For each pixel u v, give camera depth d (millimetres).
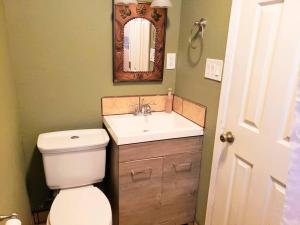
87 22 1656
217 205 1615
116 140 1496
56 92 1714
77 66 1718
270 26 1136
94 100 1832
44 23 1563
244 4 1264
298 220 516
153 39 1848
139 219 1701
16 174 1362
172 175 1695
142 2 1737
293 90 1047
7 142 1189
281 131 1118
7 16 1471
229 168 1469
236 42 1340
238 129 1373
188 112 1841
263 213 1253
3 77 1216
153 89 1986
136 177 1584
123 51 1786
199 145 1707
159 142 1580
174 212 1806
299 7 991
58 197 1517
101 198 1521
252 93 1264
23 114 1667
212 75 1538
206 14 1555
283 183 1126
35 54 1595
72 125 1820
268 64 1166
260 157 1239
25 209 1569
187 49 1806
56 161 1562
